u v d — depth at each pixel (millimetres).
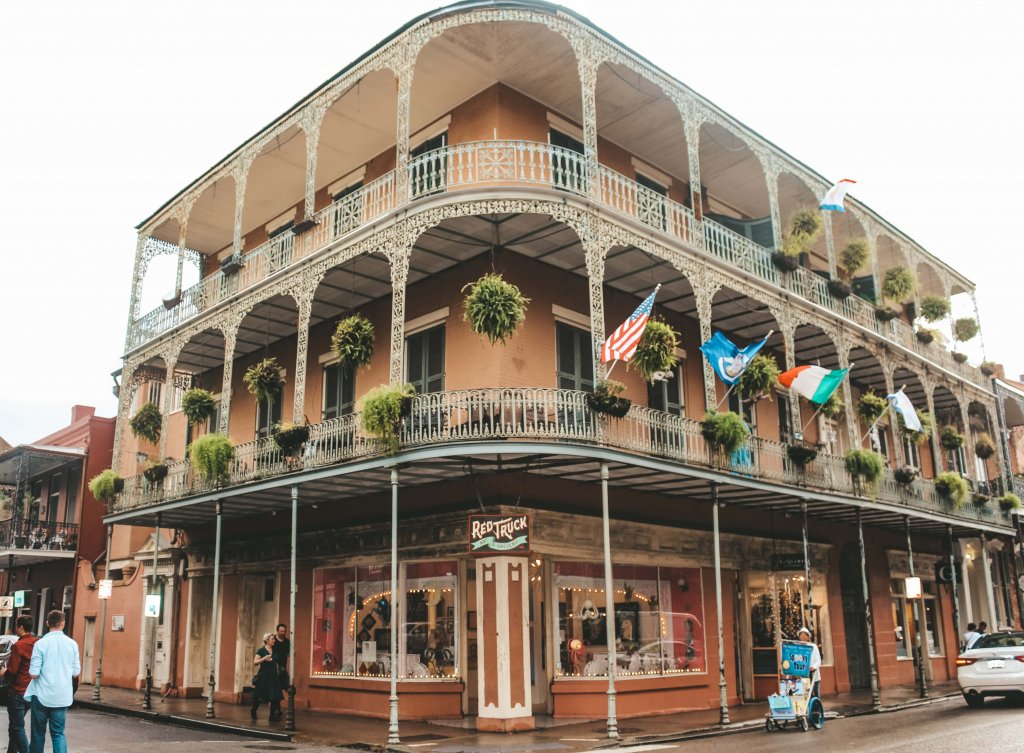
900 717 15328
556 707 14938
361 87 17297
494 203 14203
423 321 17141
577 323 17203
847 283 22641
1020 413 30797
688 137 17297
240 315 18219
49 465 28844
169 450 24828
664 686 16406
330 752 11953
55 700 9055
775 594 19672
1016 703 16859
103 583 19781
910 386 25578
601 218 14758
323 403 19391
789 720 13477
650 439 14898
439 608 15461
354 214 16562
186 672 20766
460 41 15883
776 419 21359
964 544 27812
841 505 18922
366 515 16891
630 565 16641
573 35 15234
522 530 13484
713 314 19516
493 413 14109
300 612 18031
